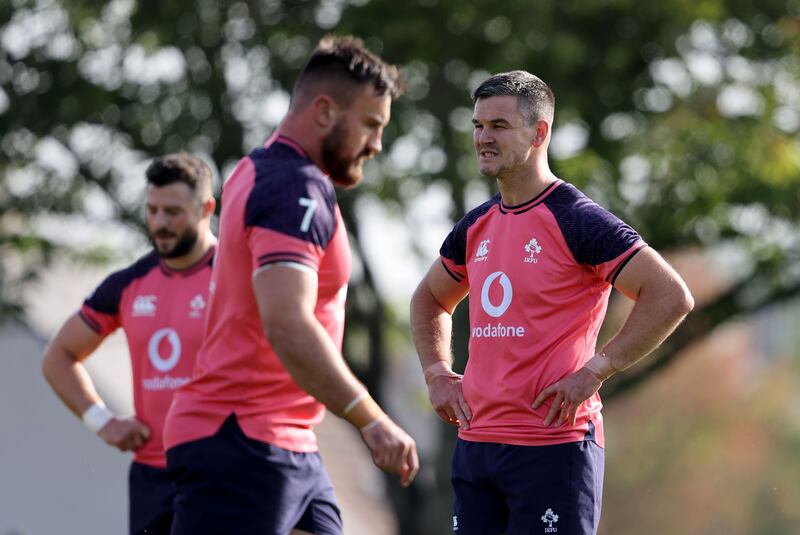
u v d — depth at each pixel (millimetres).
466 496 18625
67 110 51625
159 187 23156
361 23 48469
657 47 49594
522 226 18156
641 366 56562
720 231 51406
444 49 48812
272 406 16375
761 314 56781
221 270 16234
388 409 59344
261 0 51656
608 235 17547
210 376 16359
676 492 120125
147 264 24203
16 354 63938
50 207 53719
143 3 51031
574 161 47344
